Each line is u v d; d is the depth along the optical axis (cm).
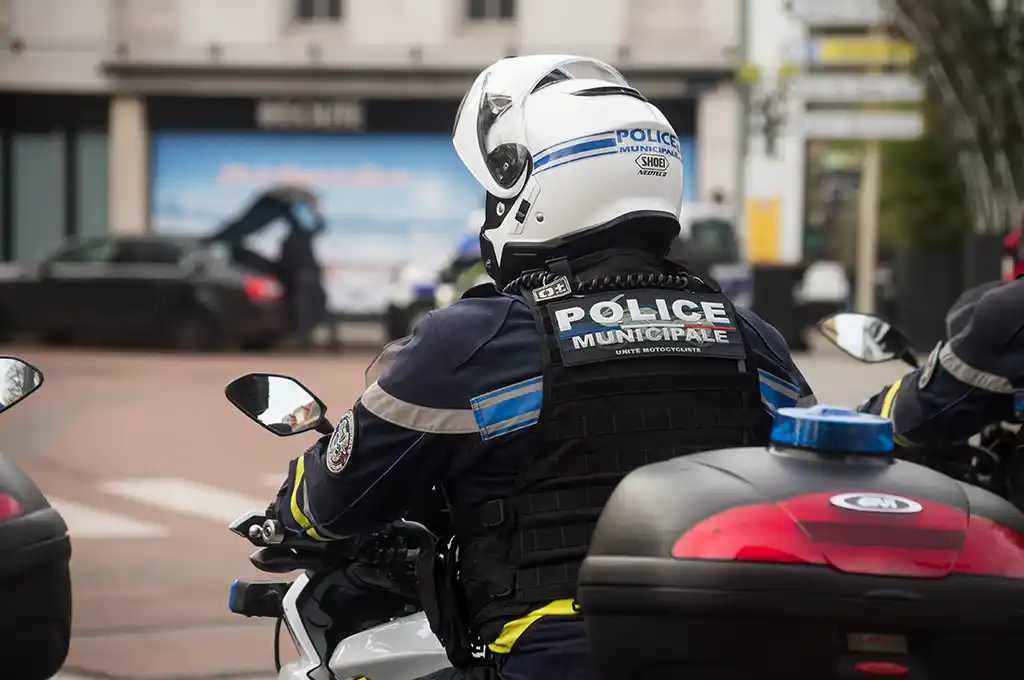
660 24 3819
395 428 352
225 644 814
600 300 362
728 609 279
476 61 3872
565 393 348
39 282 2955
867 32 2603
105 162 3997
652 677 292
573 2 3844
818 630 278
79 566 1017
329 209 3934
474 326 354
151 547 1082
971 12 2356
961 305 461
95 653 792
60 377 2325
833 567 278
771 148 3569
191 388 2175
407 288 3006
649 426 350
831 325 455
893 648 280
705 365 359
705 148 3788
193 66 3897
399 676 400
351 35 3903
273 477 1398
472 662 367
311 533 375
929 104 2508
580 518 345
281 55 3900
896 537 282
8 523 393
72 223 4016
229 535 1129
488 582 353
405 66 3878
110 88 3922
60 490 1325
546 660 338
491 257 399
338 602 426
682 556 285
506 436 349
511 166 384
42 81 3947
